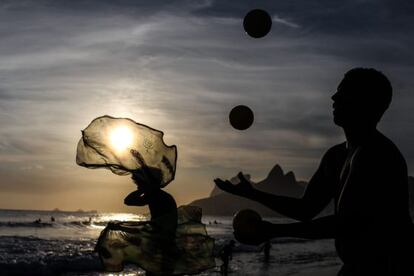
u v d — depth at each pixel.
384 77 2.40
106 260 3.12
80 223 94.25
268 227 2.33
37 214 189.50
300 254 48.00
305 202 2.71
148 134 3.52
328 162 2.67
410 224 2.23
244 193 2.76
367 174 2.21
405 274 2.18
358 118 2.38
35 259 33.16
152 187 3.42
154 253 3.14
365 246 2.21
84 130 3.48
